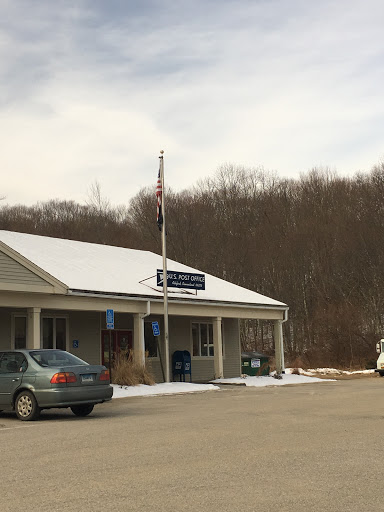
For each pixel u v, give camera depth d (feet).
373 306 182.50
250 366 117.29
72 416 48.57
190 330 106.83
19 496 22.00
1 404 46.88
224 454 29.45
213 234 215.31
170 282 91.30
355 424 40.63
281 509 19.77
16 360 47.55
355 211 204.54
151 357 98.37
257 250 207.72
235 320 117.29
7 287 66.33
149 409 53.72
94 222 227.81
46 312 82.43
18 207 229.66
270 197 220.43
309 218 205.36
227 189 226.79
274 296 201.16
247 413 48.49
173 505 20.43
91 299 78.54
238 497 21.30
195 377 106.22
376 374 132.77
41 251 90.58
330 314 166.71
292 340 199.11
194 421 43.19
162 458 28.63
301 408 52.11
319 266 196.34
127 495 21.83
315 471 25.34
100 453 30.22
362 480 23.63
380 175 204.95
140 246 216.54
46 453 30.60
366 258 191.21
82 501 21.12
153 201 223.71
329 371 139.95
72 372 45.85
